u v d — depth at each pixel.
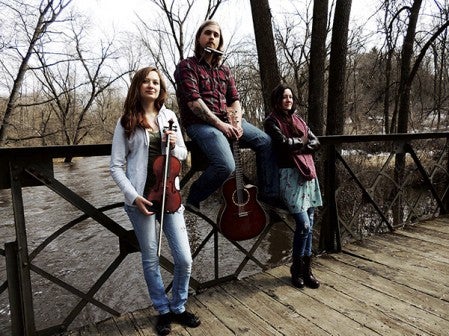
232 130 2.10
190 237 6.81
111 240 6.73
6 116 10.05
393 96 9.82
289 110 2.36
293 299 2.32
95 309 4.42
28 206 9.34
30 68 10.20
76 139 18.14
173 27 13.58
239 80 13.20
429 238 3.45
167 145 1.80
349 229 3.40
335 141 3.17
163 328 1.96
